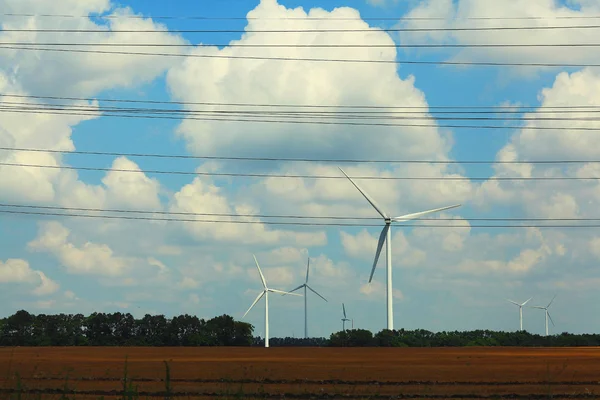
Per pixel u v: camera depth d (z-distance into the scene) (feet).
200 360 396.57
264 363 362.12
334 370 305.12
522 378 261.85
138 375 275.18
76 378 255.50
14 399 129.80
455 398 202.28
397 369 311.27
